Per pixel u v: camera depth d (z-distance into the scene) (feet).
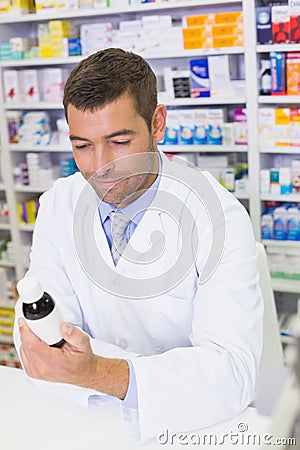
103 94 3.59
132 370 3.48
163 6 9.14
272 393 1.95
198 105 10.11
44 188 10.86
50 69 10.47
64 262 4.71
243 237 4.10
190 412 3.53
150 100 3.86
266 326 5.08
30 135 10.80
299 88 8.73
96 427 3.62
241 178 9.78
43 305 2.97
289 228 9.35
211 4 9.12
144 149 3.85
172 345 4.48
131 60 3.80
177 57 10.29
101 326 4.63
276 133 8.96
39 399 3.98
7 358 11.66
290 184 9.27
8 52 10.65
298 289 9.20
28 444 3.49
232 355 3.70
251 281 4.03
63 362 3.07
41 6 10.08
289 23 8.50
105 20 10.59
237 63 9.92
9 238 12.29
